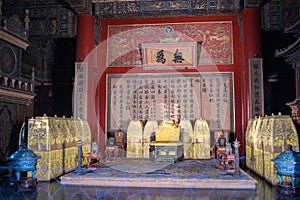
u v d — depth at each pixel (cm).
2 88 877
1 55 920
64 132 946
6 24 948
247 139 1088
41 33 1420
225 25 1307
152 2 1263
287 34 1301
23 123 1023
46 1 1374
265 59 1305
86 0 1236
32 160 749
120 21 1359
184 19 1327
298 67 962
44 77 1452
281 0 1274
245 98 1180
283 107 1289
